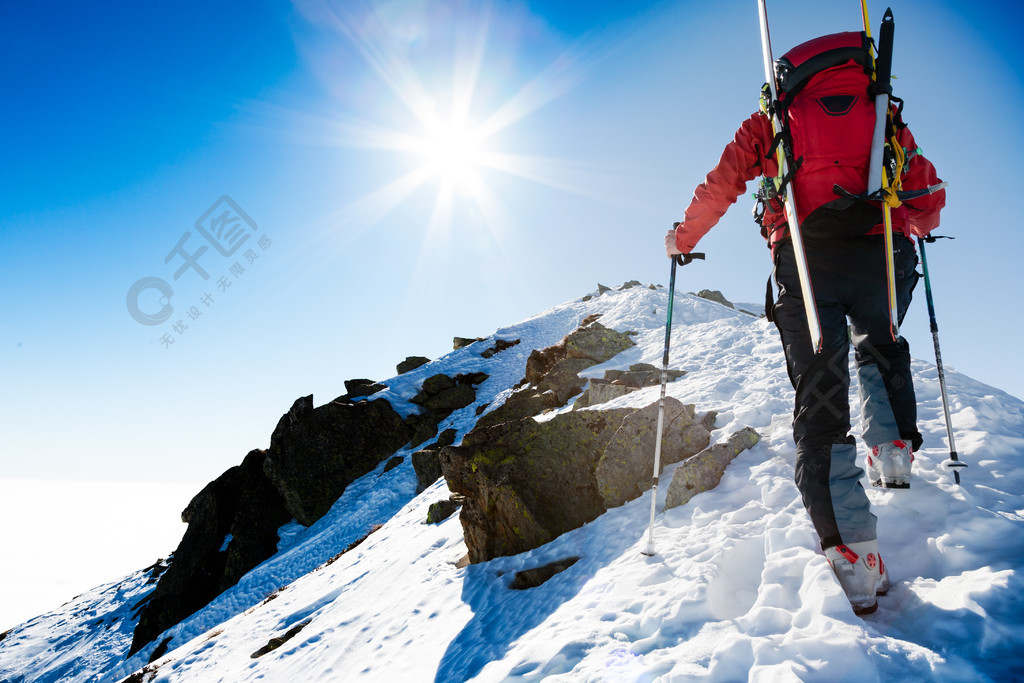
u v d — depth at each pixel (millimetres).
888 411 2646
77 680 21344
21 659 24625
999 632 1793
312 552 21359
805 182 2215
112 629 25500
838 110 2166
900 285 2381
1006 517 2426
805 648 1893
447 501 9031
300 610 8383
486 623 4230
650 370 8703
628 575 3080
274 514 25953
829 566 2260
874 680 1733
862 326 2305
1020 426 3883
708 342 10352
